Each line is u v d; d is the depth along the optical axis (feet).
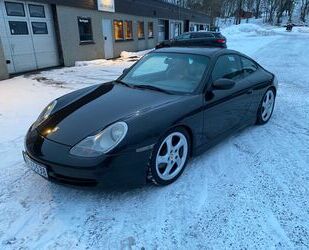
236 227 7.46
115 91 10.64
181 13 89.30
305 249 6.79
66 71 34.86
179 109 9.06
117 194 8.74
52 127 8.64
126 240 7.04
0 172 10.13
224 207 8.20
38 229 7.40
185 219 7.73
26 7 33.55
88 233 7.26
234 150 11.69
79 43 42.55
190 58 11.41
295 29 164.66
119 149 7.62
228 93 11.10
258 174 9.91
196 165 10.45
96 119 8.53
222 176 9.77
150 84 11.07
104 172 7.54
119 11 52.80
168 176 9.09
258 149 11.82
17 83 26.84
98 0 45.98
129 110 8.85
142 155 7.98
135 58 49.32
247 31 149.89
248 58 13.60
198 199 8.54
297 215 7.93
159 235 7.19
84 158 7.52
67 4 39.11
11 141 13.00
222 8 240.53
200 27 118.21
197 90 10.11
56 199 8.55
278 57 43.62
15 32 32.40
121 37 55.42
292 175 9.89
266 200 8.53
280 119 15.58
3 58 28.86
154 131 8.17
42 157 7.88
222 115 10.99
